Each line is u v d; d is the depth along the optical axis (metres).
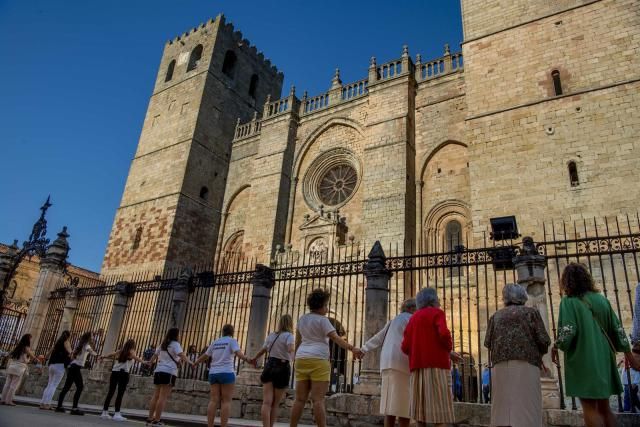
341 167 28.97
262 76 42.28
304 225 26.20
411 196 23.95
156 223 31.25
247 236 29.08
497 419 5.36
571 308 5.45
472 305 18.89
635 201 15.27
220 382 8.12
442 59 26.59
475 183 18.59
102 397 14.33
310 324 7.19
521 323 5.57
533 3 20.66
